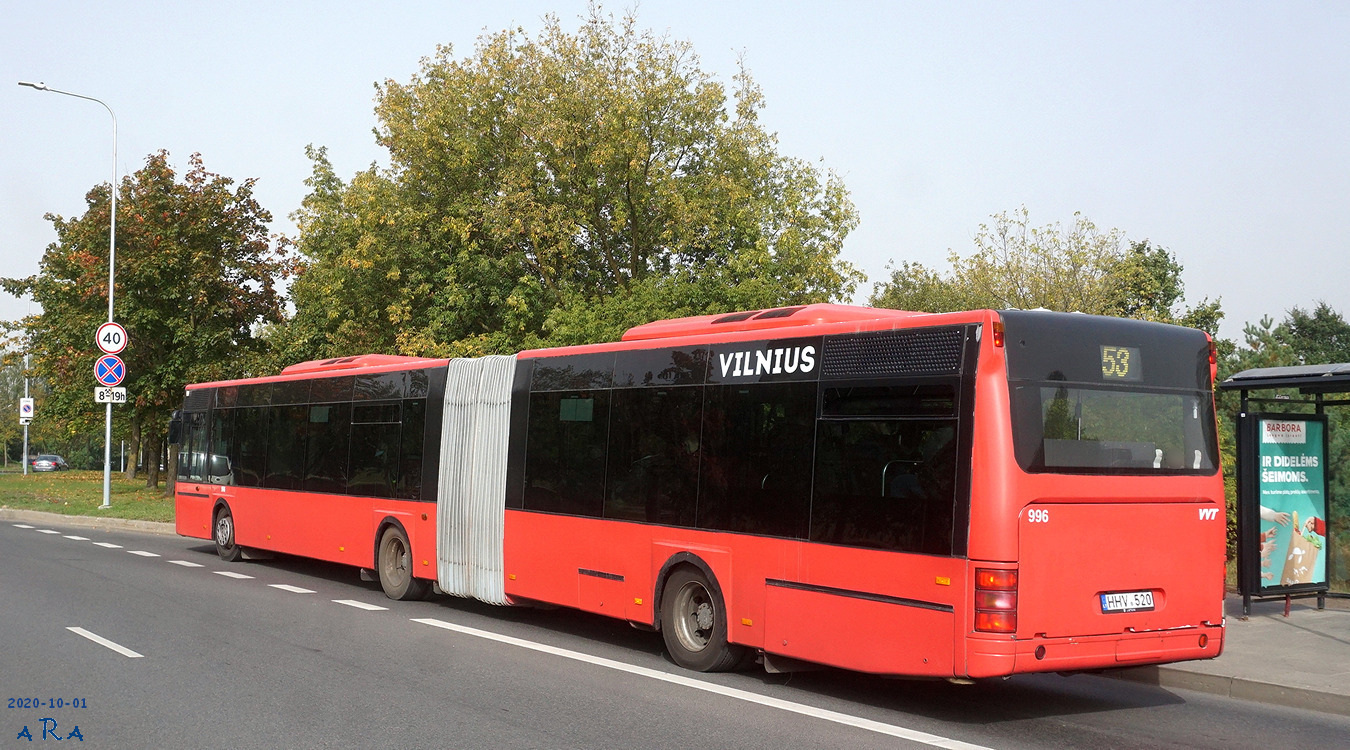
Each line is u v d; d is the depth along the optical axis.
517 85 27.53
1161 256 42.88
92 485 45.56
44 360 37.19
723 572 9.28
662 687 8.84
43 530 25.42
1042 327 7.65
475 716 7.70
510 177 26.53
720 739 7.12
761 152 27.55
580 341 22.16
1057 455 7.52
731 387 9.43
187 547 21.59
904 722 7.74
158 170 34.41
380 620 12.36
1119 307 31.22
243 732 7.17
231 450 19.16
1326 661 9.39
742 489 9.16
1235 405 15.33
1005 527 7.25
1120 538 7.72
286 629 11.53
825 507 8.38
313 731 7.21
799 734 7.29
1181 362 8.30
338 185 39.50
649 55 26.73
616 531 10.56
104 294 33.66
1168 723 7.80
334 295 30.50
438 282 28.89
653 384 10.33
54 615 12.23
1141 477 7.87
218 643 10.57
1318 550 11.96
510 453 12.30
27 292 41.25
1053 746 7.06
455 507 13.19
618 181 27.33
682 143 27.17
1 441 94.38
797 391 8.79
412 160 28.38
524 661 9.94
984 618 7.21
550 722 7.54
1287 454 11.78
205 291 34.12
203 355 33.91
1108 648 7.60
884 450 7.99
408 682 8.88
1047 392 7.57
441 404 13.72
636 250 28.20
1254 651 9.85
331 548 15.86
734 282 24.47
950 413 7.57
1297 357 15.60
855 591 8.05
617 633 11.88
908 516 7.73
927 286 38.56
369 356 16.34
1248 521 11.48
